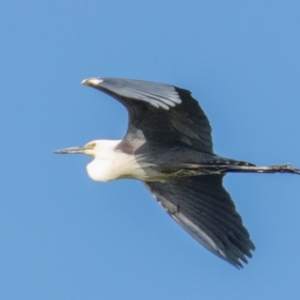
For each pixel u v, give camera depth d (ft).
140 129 53.31
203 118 51.90
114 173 54.75
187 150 53.01
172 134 53.01
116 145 55.01
